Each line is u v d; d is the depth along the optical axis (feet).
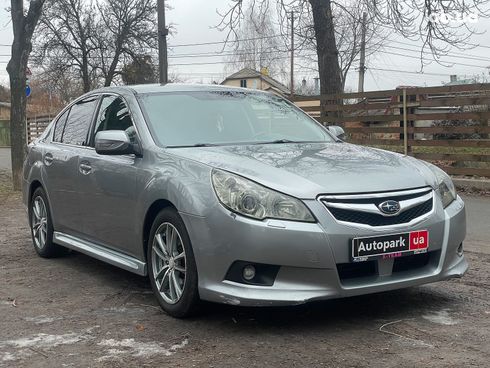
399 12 46.47
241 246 12.85
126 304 16.06
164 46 50.34
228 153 14.90
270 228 12.69
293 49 54.29
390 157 15.81
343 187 13.24
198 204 13.53
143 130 16.51
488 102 36.60
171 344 13.01
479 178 38.37
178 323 14.30
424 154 40.09
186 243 13.85
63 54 120.57
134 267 16.08
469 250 22.03
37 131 100.78
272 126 18.54
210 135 16.83
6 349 13.03
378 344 12.74
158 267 15.17
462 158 38.32
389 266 13.50
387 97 42.01
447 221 14.17
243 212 12.96
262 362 11.89
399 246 13.30
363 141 43.68
